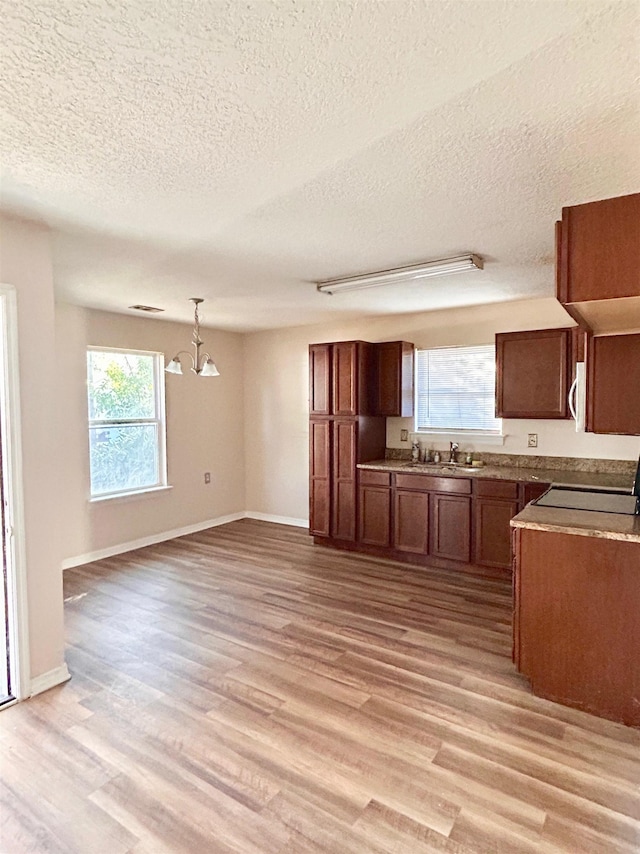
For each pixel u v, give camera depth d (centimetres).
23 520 249
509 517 411
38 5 112
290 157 185
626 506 287
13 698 247
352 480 495
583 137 172
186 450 566
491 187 212
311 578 422
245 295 415
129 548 504
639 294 185
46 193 216
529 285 383
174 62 131
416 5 113
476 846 165
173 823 175
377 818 177
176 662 285
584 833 170
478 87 143
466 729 226
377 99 149
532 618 251
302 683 263
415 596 382
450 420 498
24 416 249
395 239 277
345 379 497
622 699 231
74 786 192
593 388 284
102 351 488
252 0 111
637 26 119
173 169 194
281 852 164
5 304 242
